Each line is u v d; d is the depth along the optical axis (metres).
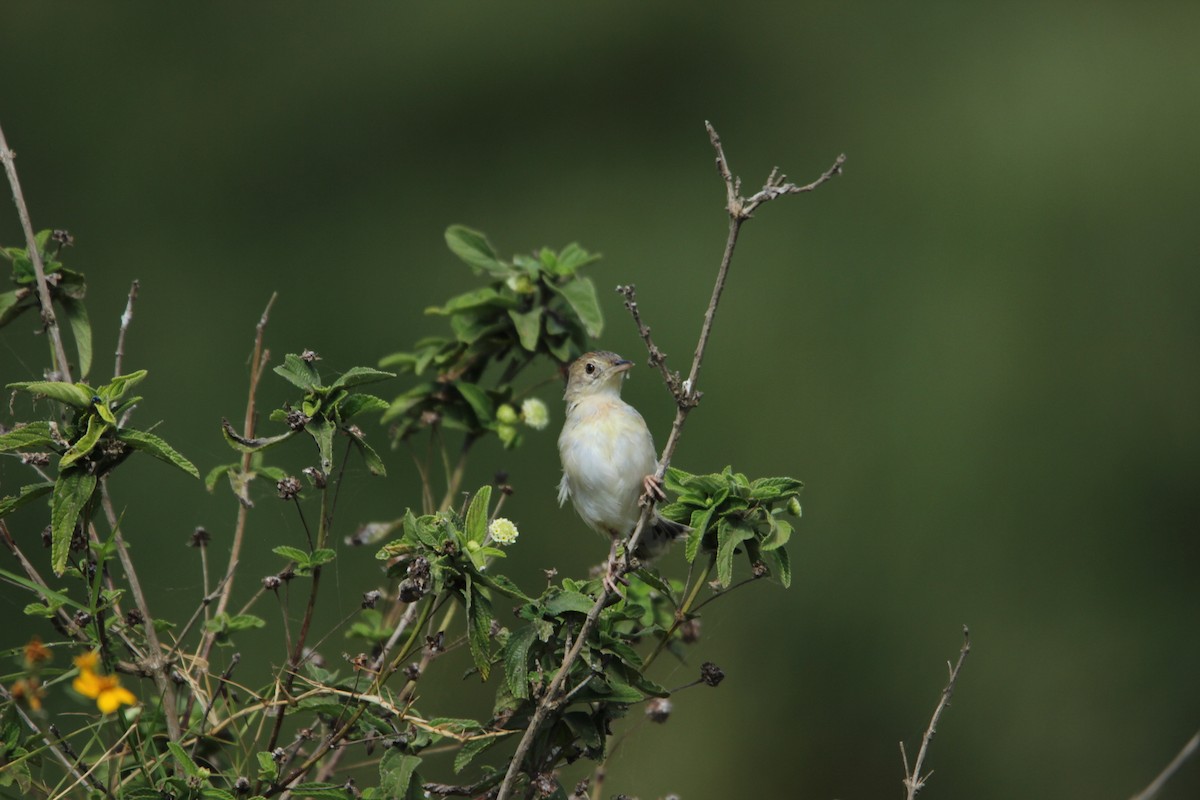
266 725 7.00
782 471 16.00
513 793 5.31
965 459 15.92
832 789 14.97
